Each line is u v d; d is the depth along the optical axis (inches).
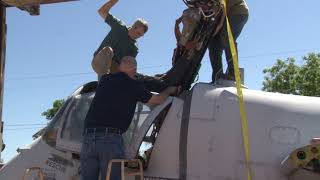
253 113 202.2
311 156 178.7
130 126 216.4
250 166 195.0
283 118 199.8
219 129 201.6
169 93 221.6
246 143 191.8
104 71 234.7
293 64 1085.1
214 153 200.2
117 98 202.1
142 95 206.8
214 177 198.7
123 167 193.2
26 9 269.1
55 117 236.5
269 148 195.8
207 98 208.4
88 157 200.4
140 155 213.2
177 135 207.2
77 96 235.3
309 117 199.6
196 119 205.6
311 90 1061.8
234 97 205.9
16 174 234.7
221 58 244.7
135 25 254.5
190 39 233.0
